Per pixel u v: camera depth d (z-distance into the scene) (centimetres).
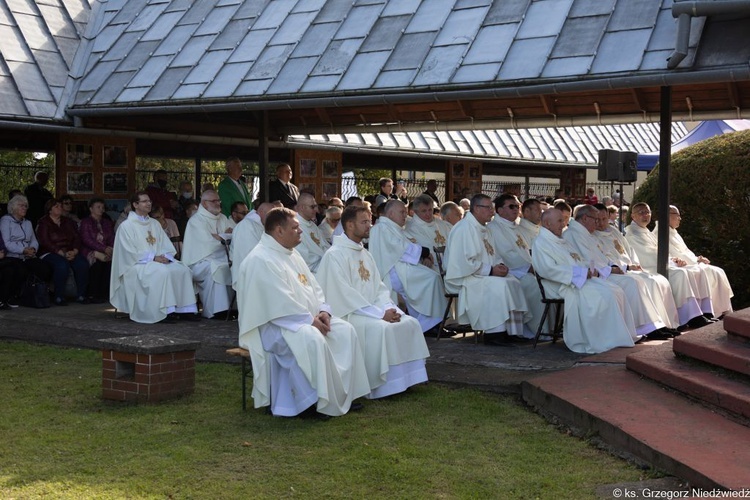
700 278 1132
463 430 644
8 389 771
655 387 686
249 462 572
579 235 1017
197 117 1491
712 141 1409
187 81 1269
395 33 1149
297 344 667
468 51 1054
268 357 690
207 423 665
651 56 907
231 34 1327
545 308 945
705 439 557
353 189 2581
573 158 2578
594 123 1266
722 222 1349
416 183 2439
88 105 1333
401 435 630
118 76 1370
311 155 1878
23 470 554
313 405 686
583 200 2309
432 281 1019
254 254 692
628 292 969
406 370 752
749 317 680
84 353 934
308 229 1123
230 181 1303
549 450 595
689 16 870
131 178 1555
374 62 1115
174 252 1184
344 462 571
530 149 2439
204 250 1200
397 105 1363
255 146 1805
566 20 1020
